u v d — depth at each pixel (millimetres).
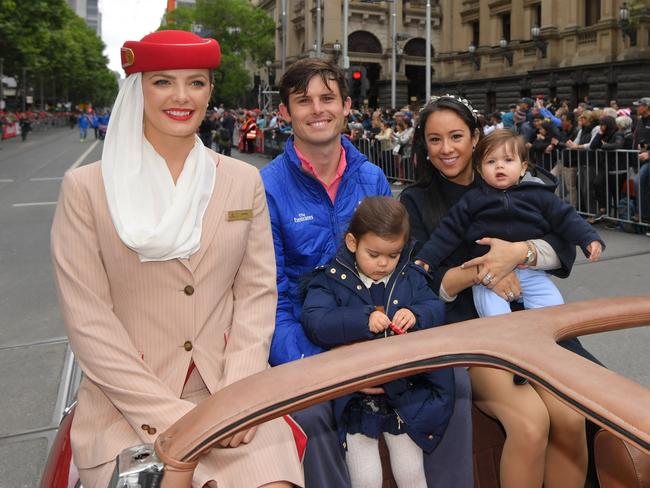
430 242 2701
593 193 10188
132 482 1211
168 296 1916
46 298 6664
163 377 1936
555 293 2623
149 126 1953
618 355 4594
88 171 1912
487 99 37750
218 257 1970
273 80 36156
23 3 36938
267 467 1688
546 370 1219
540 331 1410
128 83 1883
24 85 69188
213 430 1191
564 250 2617
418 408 2061
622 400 1074
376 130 18062
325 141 2629
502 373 2096
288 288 2666
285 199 2670
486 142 2645
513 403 2045
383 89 42906
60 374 4699
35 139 49750
